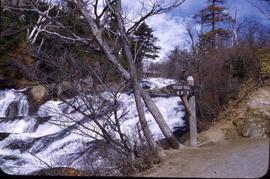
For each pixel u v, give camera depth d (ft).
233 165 27.14
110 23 39.47
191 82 38.24
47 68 41.96
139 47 45.91
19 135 61.21
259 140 36.37
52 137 54.70
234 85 50.96
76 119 46.19
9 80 88.33
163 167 29.86
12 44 60.70
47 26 39.58
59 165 45.24
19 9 34.68
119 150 33.73
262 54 52.95
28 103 80.23
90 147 39.75
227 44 69.77
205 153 32.53
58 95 39.83
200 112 50.90
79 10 36.45
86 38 36.63
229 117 44.29
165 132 36.22
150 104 36.52
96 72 37.24
